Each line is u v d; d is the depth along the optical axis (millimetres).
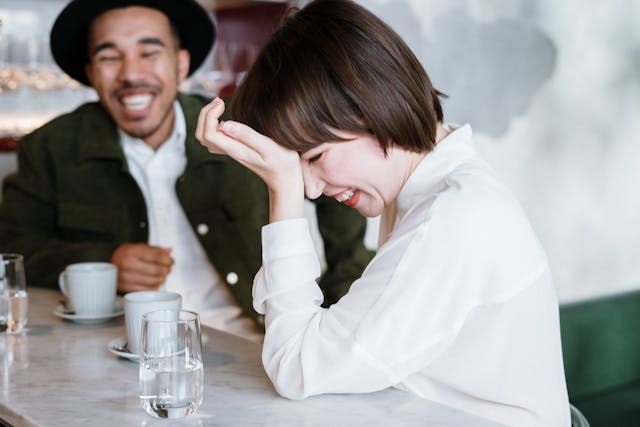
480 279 947
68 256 1991
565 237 3400
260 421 911
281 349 990
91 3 2012
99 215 2113
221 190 2074
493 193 978
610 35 3414
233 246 2078
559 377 1022
